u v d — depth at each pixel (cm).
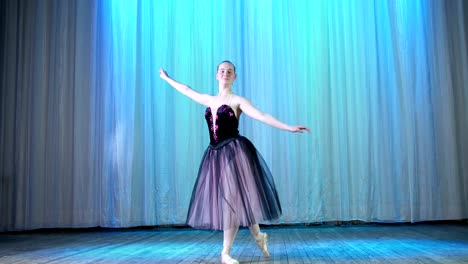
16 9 486
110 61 481
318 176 466
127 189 462
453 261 231
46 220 462
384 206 463
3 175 464
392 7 487
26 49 482
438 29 488
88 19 487
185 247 315
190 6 489
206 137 471
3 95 473
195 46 482
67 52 485
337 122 473
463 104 484
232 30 482
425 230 406
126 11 488
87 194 464
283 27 484
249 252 278
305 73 480
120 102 474
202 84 478
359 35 486
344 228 437
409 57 483
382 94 479
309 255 261
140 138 470
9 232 451
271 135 466
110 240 368
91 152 469
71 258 265
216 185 233
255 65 479
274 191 255
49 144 473
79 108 475
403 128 474
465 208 470
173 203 462
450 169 471
